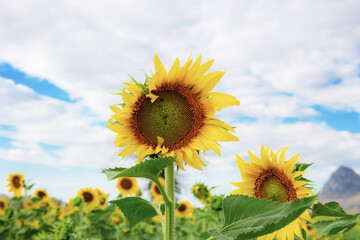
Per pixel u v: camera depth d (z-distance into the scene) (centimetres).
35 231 186
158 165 45
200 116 55
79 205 169
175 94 55
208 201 135
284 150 71
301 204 42
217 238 42
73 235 101
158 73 54
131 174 44
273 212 45
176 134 54
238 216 47
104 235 166
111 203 53
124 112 53
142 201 53
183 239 157
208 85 56
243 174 73
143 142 54
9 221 190
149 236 188
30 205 206
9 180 197
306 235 66
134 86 53
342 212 60
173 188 48
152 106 54
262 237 64
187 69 55
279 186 70
